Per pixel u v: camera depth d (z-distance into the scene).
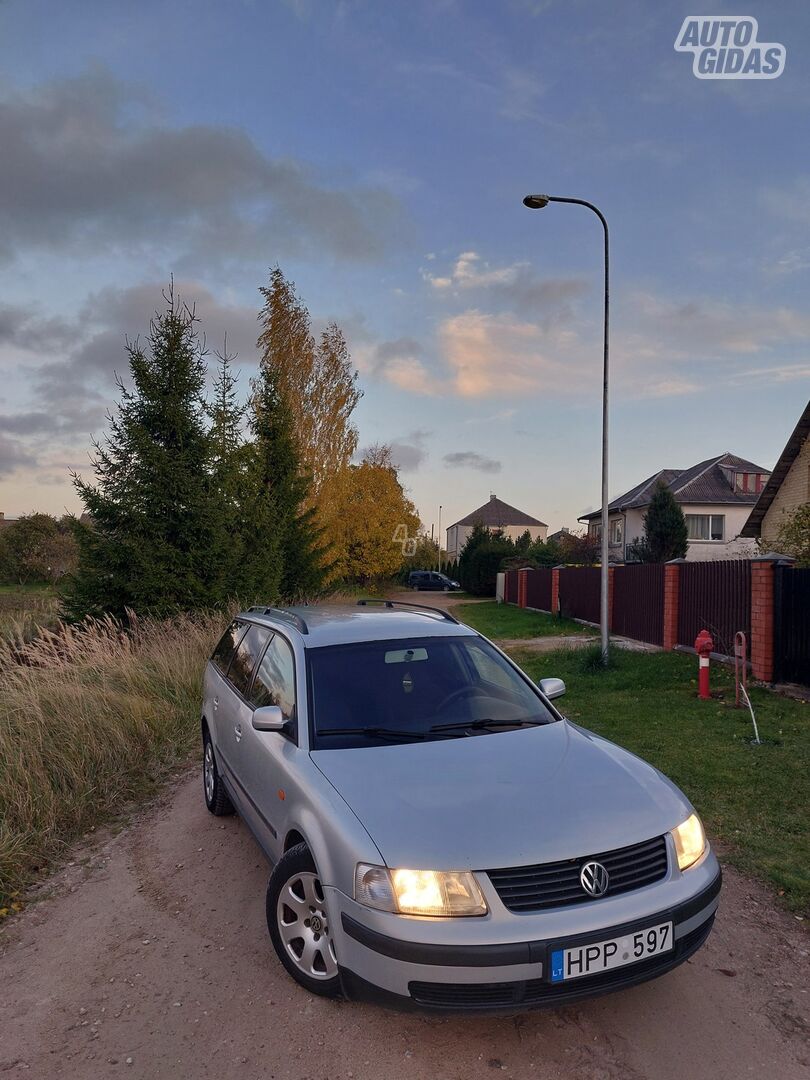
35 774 5.95
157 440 15.73
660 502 34.97
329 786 3.40
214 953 3.81
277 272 29.95
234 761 4.94
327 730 3.90
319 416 30.56
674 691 10.43
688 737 7.82
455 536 108.44
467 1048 3.02
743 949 3.77
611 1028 3.14
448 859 2.89
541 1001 2.81
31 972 3.71
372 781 3.40
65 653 9.88
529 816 3.12
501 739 3.86
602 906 2.91
